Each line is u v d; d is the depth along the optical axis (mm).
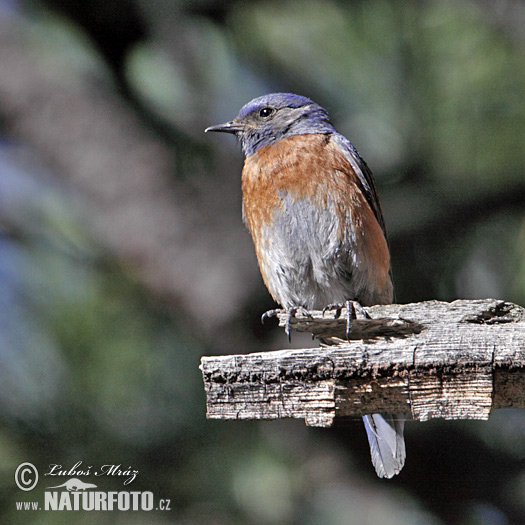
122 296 10586
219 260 11289
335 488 10148
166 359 10133
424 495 10211
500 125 10938
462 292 10906
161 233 11289
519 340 6660
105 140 11914
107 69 12492
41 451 9320
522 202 10852
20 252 10641
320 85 11938
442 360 6680
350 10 11469
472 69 10992
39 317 9945
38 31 12477
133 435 9641
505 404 6746
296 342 11203
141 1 12109
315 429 10383
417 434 10367
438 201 11023
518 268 10672
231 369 6809
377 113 11336
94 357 9828
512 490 10086
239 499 9672
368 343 6957
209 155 12531
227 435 9961
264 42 11945
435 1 11203
